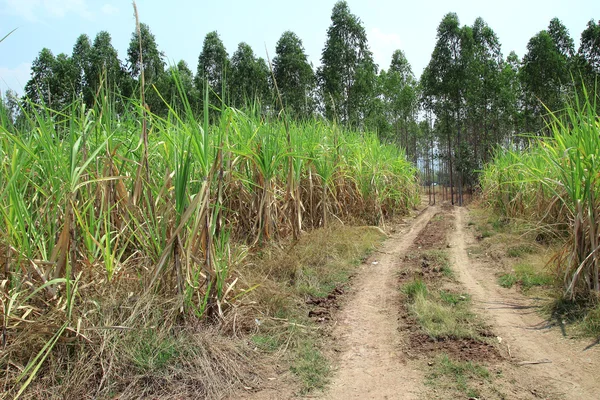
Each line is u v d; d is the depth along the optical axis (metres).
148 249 3.52
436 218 12.13
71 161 2.98
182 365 2.84
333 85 20.22
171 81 5.44
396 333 3.67
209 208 3.58
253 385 2.82
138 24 3.48
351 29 20.92
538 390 2.67
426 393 2.69
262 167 5.20
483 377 2.85
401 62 36.50
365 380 2.89
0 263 2.93
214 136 4.42
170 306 3.27
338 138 9.01
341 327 3.84
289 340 3.42
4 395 2.39
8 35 2.43
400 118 32.72
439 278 5.36
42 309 2.89
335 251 6.43
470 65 25.42
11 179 2.71
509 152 10.42
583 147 4.16
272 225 5.60
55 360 2.68
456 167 25.97
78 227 3.43
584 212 4.07
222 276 3.55
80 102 3.83
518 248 6.36
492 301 4.39
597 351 3.11
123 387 2.63
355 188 9.40
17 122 3.73
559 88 22.05
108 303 3.07
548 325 3.67
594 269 3.95
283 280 4.89
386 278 5.50
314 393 2.74
